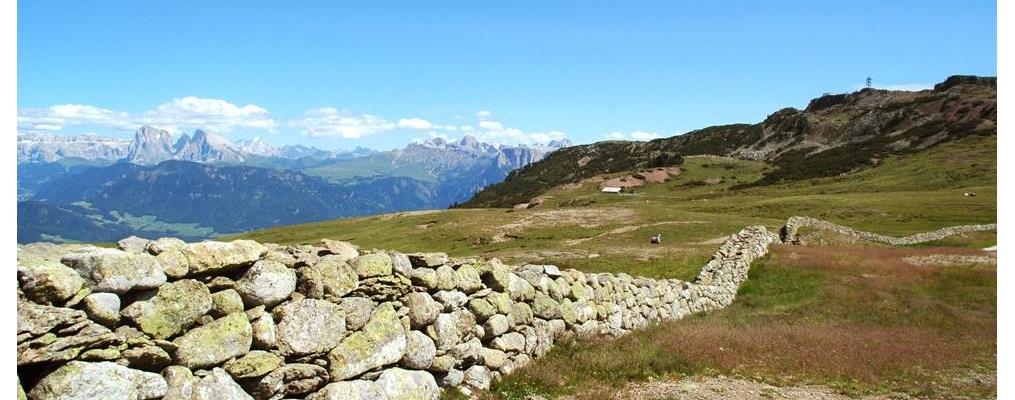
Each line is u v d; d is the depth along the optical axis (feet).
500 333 35.29
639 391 34.47
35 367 16.63
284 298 23.45
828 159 633.61
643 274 110.73
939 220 225.56
